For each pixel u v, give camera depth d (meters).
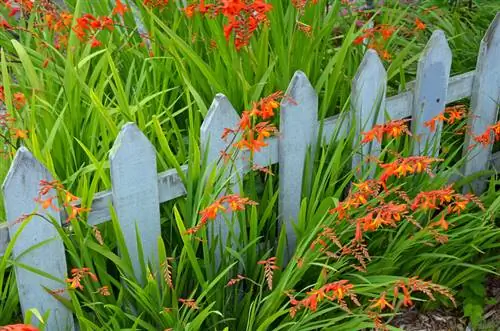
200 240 2.66
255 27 2.98
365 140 2.87
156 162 2.83
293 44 3.22
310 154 3.08
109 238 2.78
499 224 3.44
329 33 3.42
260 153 2.95
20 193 2.45
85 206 2.59
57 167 2.83
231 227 2.75
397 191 2.84
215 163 2.69
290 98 2.86
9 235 2.52
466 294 3.22
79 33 3.26
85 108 3.13
